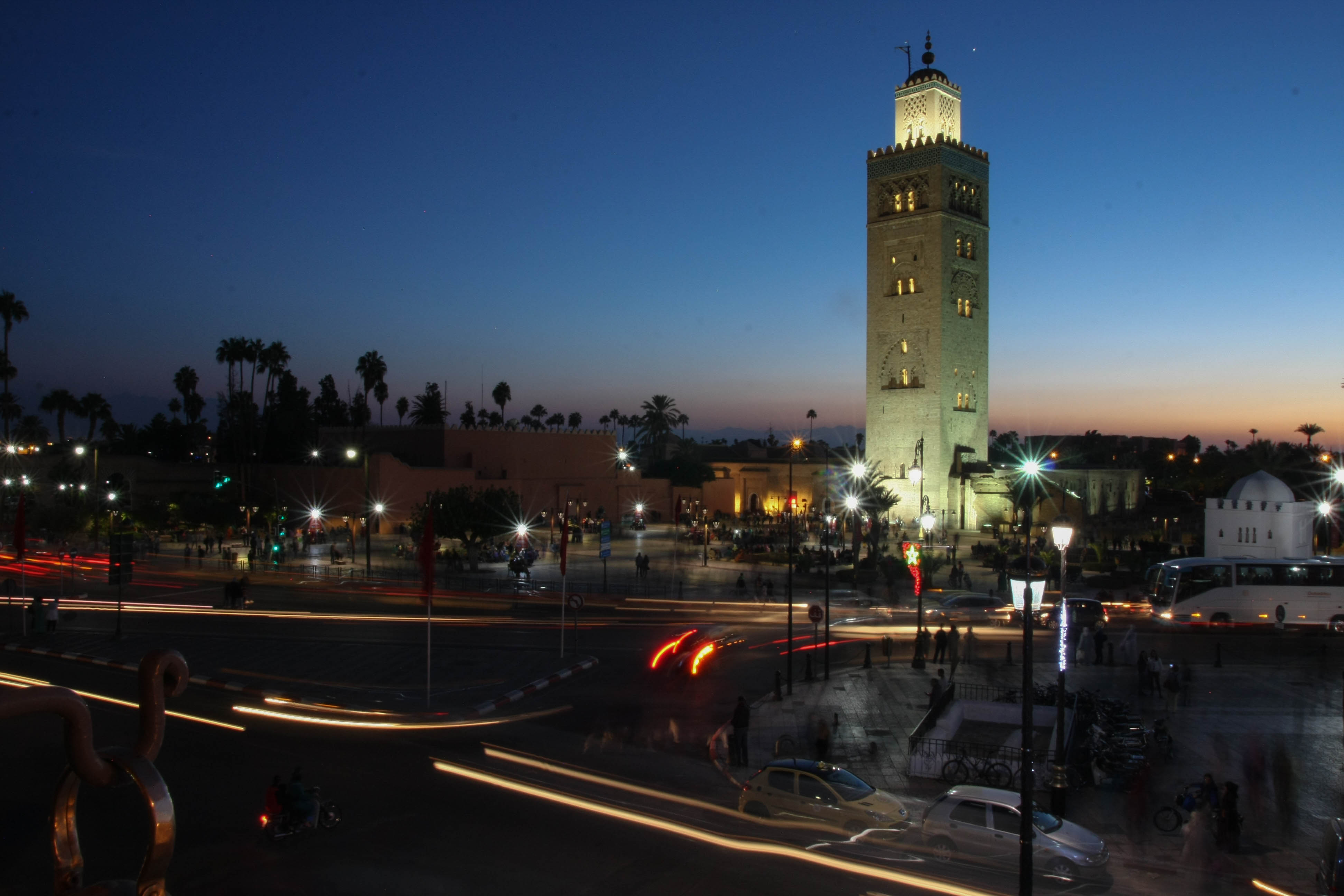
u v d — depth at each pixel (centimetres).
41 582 5700
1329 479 9531
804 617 4728
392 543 8319
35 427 12244
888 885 1554
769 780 1905
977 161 9925
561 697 3034
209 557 7144
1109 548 7769
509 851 1680
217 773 2148
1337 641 4062
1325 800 2094
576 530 8694
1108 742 2253
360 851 1675
